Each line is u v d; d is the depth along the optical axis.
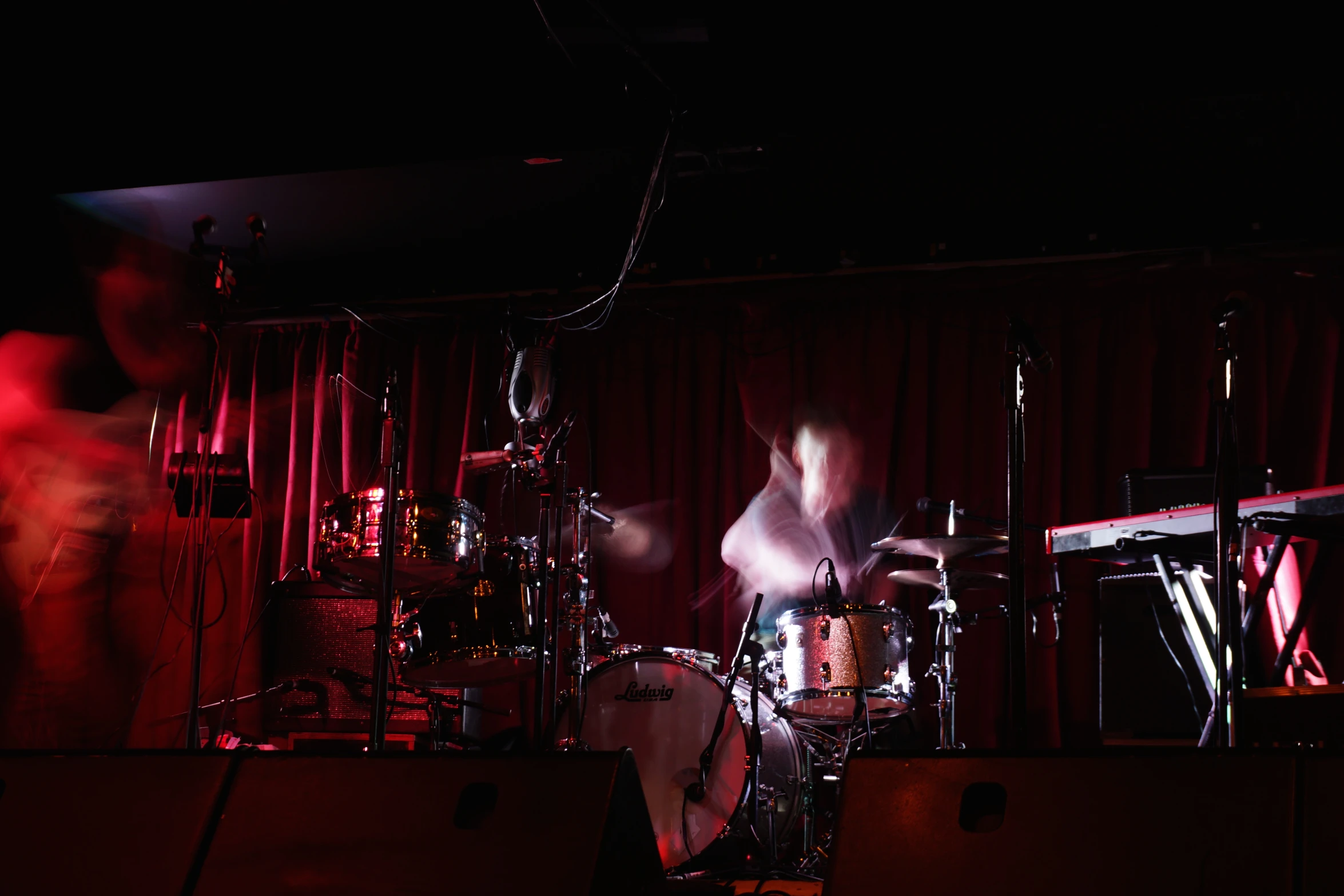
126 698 5.07
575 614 3.79
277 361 5.57
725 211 5.10
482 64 4.44
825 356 5.00
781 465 4.92
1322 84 4.11
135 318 5.42
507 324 3.65
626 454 5.10
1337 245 4.51
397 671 3.90
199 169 4.75
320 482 5.34
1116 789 1.77
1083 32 4.15
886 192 4.92
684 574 4.90
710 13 4.14
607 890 1.77
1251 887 1.64
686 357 5.16
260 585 5.17
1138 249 4.67
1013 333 2.75
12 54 4.48
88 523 5.12
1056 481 4.66
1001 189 4.83
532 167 4.73
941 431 4.83
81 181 4.81
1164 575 3.54
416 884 1.79
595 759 1.90
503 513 5.12
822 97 4.38
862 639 3.69
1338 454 4.54
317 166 4.67
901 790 1.86
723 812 3.76
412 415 5.32
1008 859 1.74
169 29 4.37
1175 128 4.60
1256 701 2.83
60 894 1.84
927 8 4.11
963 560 4.64
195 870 1.85
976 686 4.55
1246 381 4.61
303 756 1.97
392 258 5.54
